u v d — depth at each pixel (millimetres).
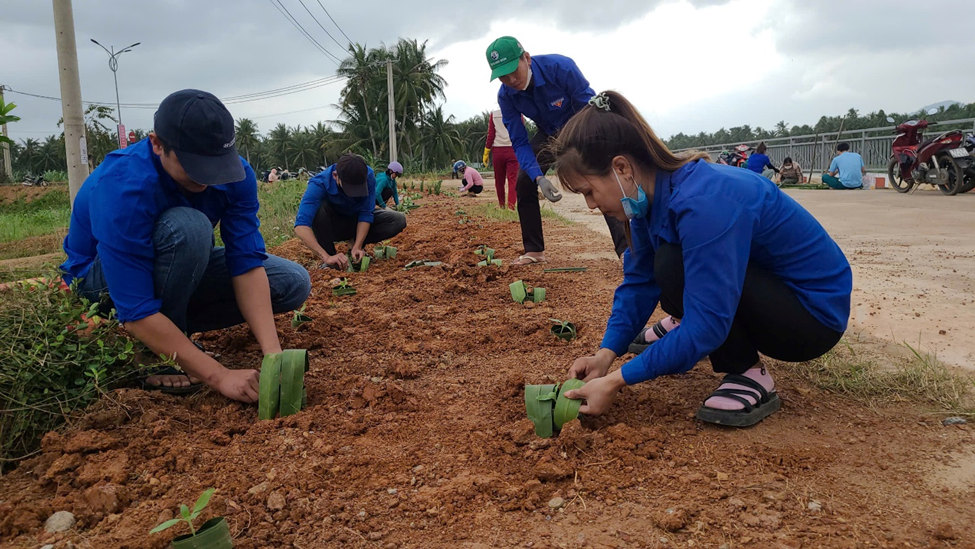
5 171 37188
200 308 3027
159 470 1996
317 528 1757
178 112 2189
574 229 8289
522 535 1729
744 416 2295
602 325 3645
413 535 1737
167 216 2416
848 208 9938
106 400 2307
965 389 2555
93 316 2459
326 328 3639
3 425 2119
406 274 5242
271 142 109188
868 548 1603
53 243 11219
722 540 1671
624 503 1866
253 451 2154
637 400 2562
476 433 2316
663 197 2170
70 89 9523
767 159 16234
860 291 4285
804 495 1858
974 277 4582
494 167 11023
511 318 3809
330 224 5727
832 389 2662
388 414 2488
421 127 66625
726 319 2059
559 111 4668
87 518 1764
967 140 11516
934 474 1957
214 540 1566
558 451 2137
